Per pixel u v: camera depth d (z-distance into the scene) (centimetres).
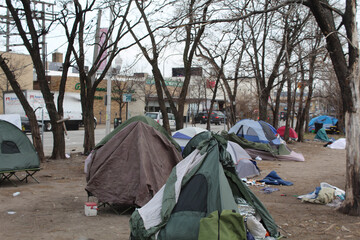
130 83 3672
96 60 1412
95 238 551
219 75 1653
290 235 561
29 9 1246
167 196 495
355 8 670
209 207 482
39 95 2866
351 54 666
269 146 1556
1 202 758
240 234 448
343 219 643
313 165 1423
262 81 1891
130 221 501
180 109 1466
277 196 880
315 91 3456
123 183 686
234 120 1944
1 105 3362
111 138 731
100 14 1477
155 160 704
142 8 1273
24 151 951
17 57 3319
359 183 664
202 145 552
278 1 820
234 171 554
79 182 1005
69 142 2092
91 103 1459
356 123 662
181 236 461
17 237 546
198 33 1394
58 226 607
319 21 688
